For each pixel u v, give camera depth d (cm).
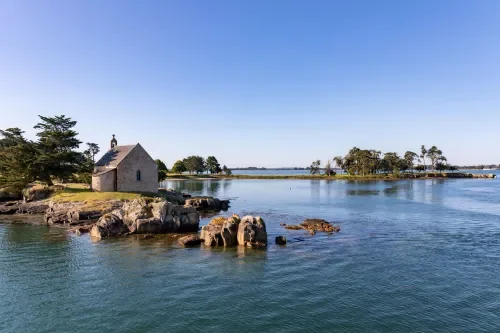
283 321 2027
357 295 2381
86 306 2264
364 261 3162
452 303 2234
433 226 4888
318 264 3092
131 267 3056
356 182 18600
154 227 4534
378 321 2012
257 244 3769
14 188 7581
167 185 16862
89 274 2877
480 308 2158
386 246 3722
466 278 2673
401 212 6438
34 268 3044
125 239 4169
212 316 2097
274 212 6838
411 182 17825
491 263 3044
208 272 2905
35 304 2305
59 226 5141
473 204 7588
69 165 7688
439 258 3219
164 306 2244
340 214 6366
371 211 6688
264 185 16862
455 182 17562
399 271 2861
